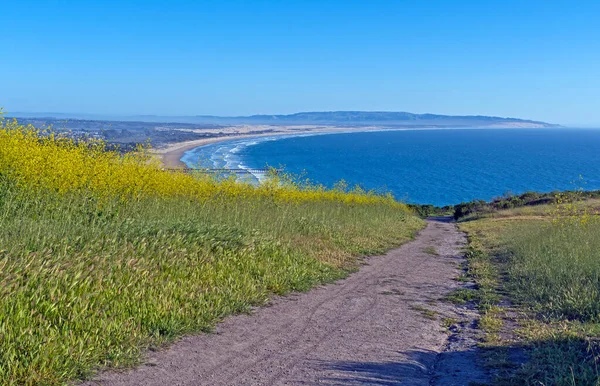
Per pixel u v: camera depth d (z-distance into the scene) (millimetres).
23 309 5988
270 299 9367
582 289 9445
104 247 8594
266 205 16594
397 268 14055
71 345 5742
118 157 12586
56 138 11664
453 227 32750
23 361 5230
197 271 9102
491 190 86125
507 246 18141
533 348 6941
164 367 5949
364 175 101812
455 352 7090
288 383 5730
